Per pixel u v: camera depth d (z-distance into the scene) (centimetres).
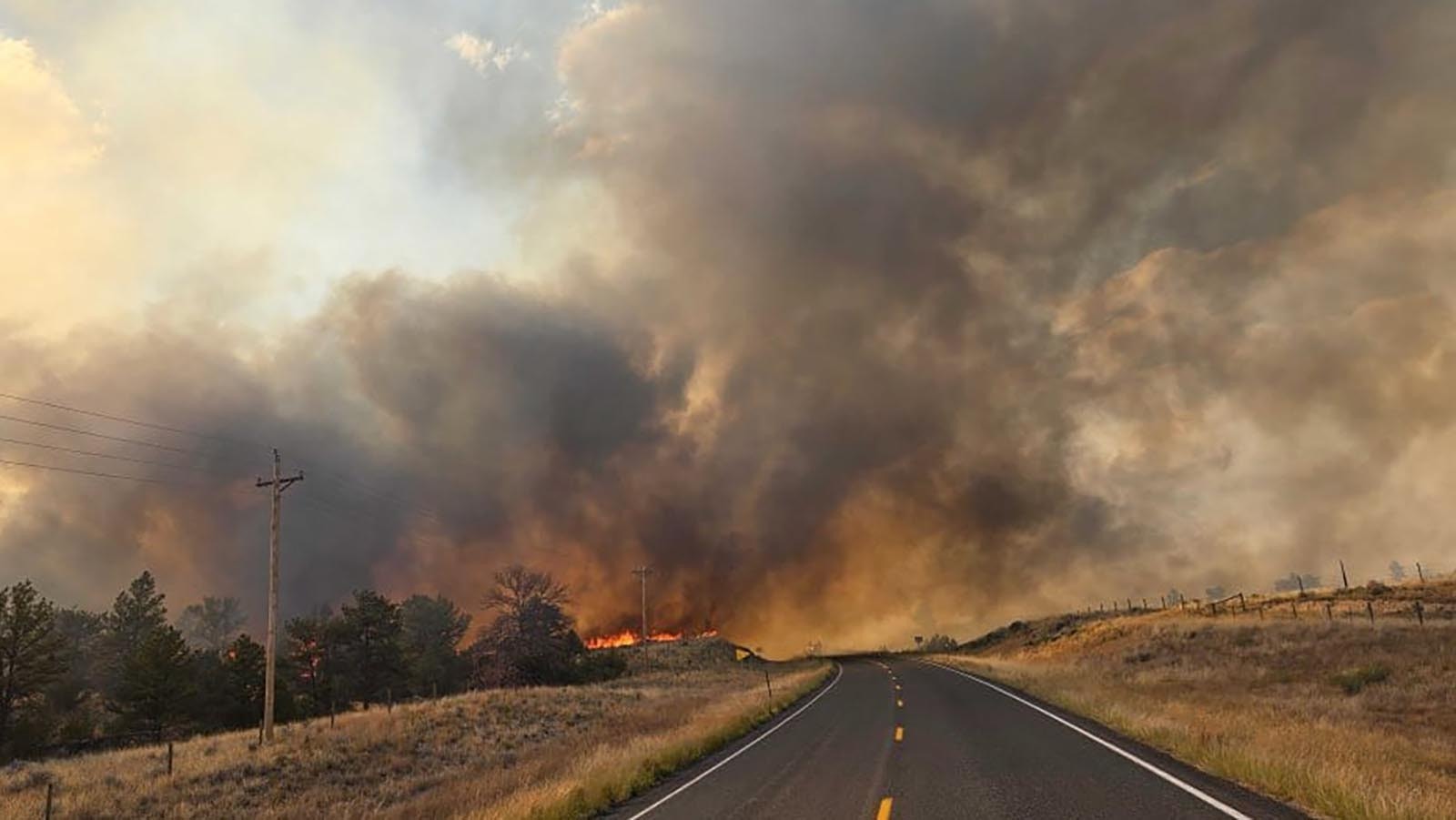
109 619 7288
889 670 5425
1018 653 7419
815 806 1075
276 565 2980
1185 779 1089
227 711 5006
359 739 2603
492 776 1836
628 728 2662
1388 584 5600
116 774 2189
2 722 4462
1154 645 4625
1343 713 2038
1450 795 848
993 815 936
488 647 5850
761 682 5400
